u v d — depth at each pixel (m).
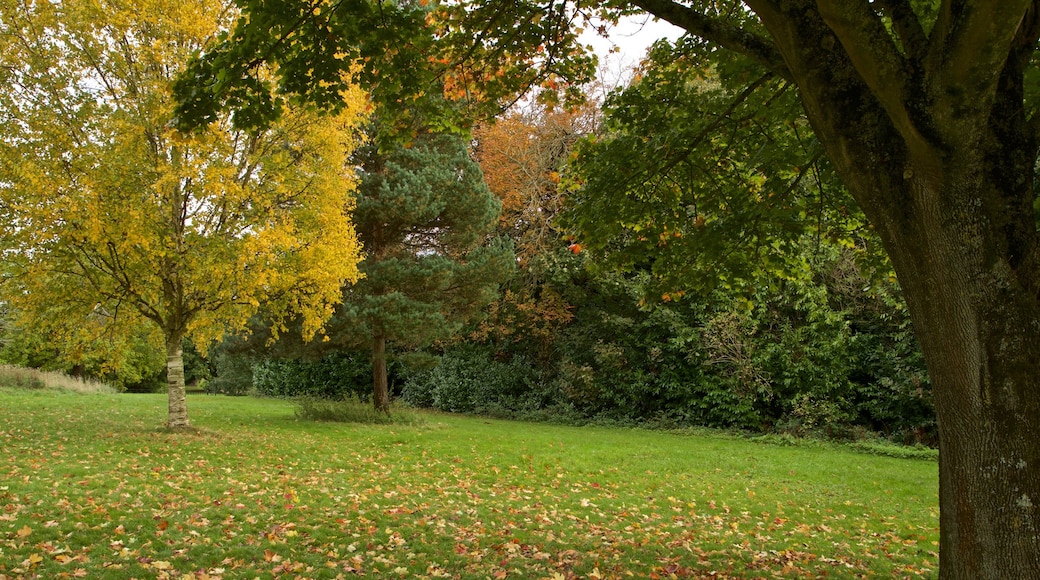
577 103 6.89
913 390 14.68
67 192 9.41
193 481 7.73
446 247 18.25
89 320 11.36
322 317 12.34
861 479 10.58
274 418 16.36
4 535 5.09
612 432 16.94
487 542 6.00
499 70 6.62
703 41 6.62
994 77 2.83
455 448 12.19
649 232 7.24
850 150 3.33
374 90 5.89
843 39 3.05
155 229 9.70
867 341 15.80
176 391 12.09
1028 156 3.15
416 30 5.32
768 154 6.54
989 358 2.99
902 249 3.22
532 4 5.88
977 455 3.00
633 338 19.31
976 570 2.98
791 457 12.81
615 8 6.13
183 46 10.51
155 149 10.59
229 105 5.18
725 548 6.25
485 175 22.61
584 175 7.25
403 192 15.66
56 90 9.85
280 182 10.97
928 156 3.01
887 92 3.03
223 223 11.09
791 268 7.66
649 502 8.31
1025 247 3.04
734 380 16.94
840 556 6.21
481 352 22.97
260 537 5.67
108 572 4.54
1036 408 2.95
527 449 12.51
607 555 5.79
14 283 10.19
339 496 7.50
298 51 5.16
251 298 10.80
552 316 21.08
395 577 4.92
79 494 6.58
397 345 19.73
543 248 21.03
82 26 9.92
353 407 16.50
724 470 11.11
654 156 6.61
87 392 22.45
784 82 6.40
